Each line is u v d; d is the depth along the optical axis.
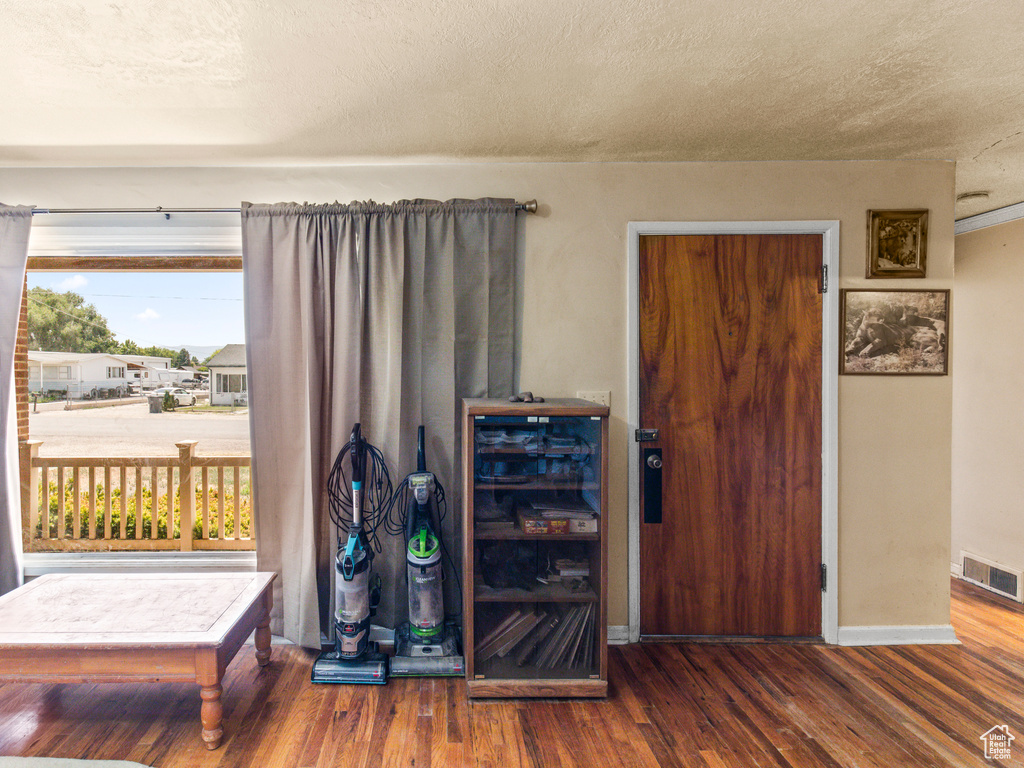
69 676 1.66
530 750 1.66
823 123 2.01
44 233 2.40
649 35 1.47
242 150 2.22
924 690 1.98
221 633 1.70
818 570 2.37
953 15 1.37
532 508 1.99
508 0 1.32
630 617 2.36
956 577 3.20
